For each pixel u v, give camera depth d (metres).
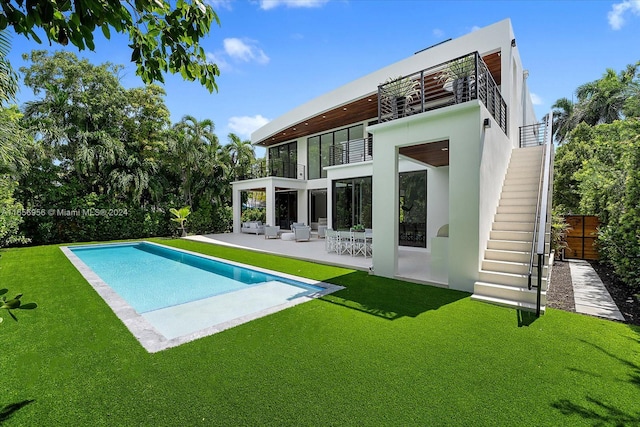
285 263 8.80
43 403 2.45
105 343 3.54
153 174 16.55
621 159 6.52
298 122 16.17
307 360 3.12
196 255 10.50
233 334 3.76
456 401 2.46
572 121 19.92
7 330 3.93
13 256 10.09
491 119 6.12
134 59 2.18
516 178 7.55
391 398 2.50
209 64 2.47
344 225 14.27
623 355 3.21
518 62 10.80
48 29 1.67
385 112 7.52
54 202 13.62
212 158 18.33
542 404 2.43
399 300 5.11
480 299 5.03
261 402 2.45
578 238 8.98
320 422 2.22
